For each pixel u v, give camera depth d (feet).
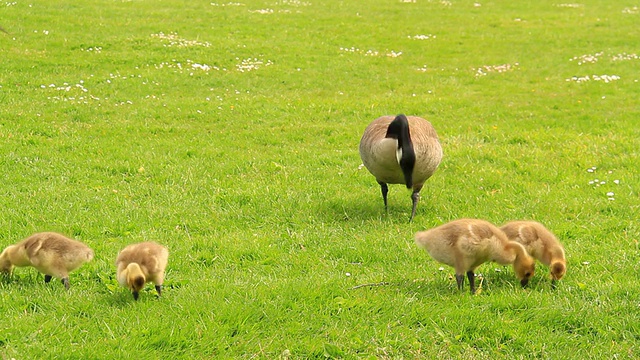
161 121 73.97
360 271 37.22
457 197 51.42
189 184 52.95
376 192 52.80
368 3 160.04
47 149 60.23
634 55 115.75
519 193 52.34
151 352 27.40
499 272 36.40
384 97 89.45
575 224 44.73
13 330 28.37
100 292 33.53
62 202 47.37
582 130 74.23
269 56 108.06
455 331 30.07
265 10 143.64
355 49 117.29
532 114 82.12
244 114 78.48
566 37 130.21
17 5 121.70
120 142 64.59
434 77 102.73
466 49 121.19
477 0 168.86
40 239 32.53
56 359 26.53
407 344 29.01
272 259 38.63
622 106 86.33
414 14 149.28
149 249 32.19
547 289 34.24
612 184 54.24
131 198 49.24
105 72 92.27
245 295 32.42
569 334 30.25
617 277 35.73
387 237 42.09
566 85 98.22
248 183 53.36
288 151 64.75
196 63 100.27
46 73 89.15
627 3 168.14
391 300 32.32
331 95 90.94
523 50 121.19
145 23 120.37
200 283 34.37
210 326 29.27
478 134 71.77
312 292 32.71
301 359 27.91
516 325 30.42
